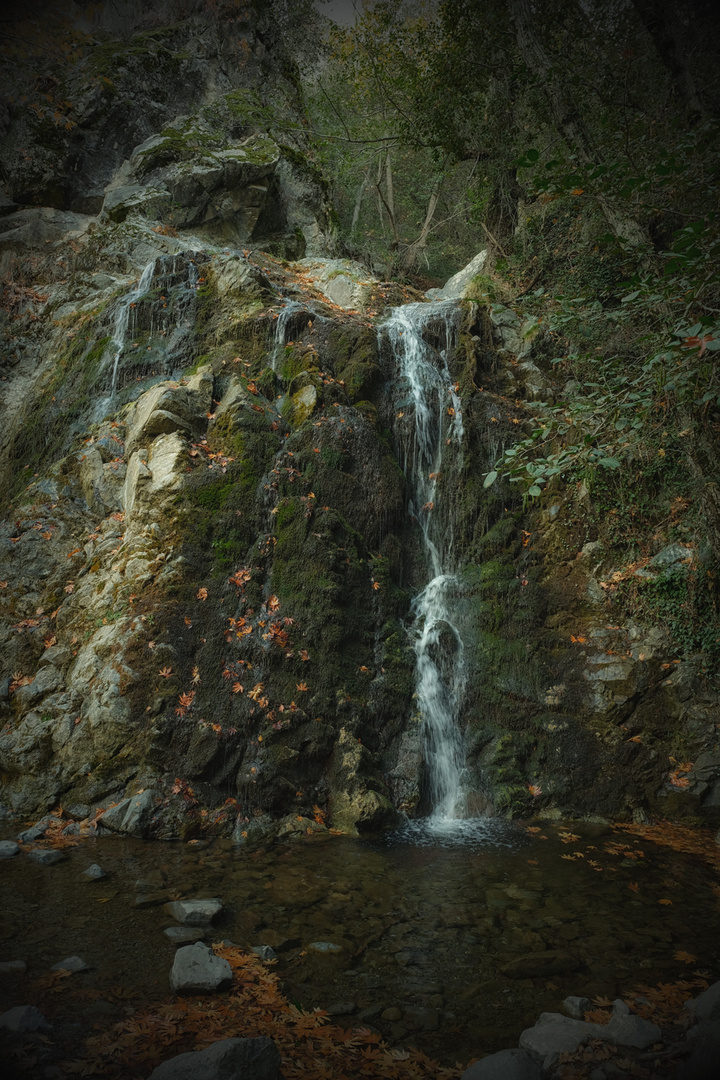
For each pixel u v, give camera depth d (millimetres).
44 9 14430
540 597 8008
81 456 8336
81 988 3350
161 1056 2857
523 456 5277
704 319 3916
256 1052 2662
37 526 7684
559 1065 2887
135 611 6484
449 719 7289
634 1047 3008
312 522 7371
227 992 3385
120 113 14164
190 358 9180
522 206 12523
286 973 3637
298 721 6328
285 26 17312
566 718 7254
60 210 13750
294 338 9172
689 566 7543
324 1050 2979
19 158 13445
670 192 7172
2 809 5797
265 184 14008
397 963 3799
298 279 11930
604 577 8047
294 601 6922
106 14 16062
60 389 9773
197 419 7930
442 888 4871
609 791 6844
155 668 6156
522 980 3654
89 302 11305
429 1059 2969
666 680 7234
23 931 3906
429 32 12094
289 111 16984
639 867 5414
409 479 8812
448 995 3502
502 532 8477
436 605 8070
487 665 7594
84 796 5781
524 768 7039
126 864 4977
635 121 9578
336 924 4234
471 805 6723
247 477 7402
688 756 6945
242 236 14023
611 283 10273
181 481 7168
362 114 15562
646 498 8328
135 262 12281
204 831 5633
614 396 5086
